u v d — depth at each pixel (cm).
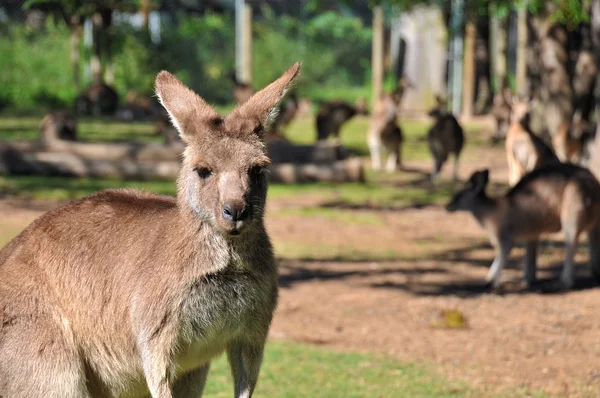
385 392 664
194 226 458
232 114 483
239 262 457
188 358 474
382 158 2188
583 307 901
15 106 3120
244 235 454
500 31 3173
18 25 3281
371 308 912
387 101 1955
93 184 1630
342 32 3662
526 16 2334
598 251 998
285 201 1538
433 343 796
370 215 1451
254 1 3572
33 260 494
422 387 677
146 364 459
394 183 1808
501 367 726
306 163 1823
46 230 502
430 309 907
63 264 489
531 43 2280
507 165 2105
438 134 1841
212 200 451
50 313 484
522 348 776
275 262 482
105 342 487
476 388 674
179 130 476
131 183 1659
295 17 3697
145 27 3178
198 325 460
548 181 971
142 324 459
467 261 1145
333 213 1452
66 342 485
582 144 1841
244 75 2814
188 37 3406
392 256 1167
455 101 3266
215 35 3447
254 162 463
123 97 3319
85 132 2470
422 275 1063
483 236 1312
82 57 3334
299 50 3556
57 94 3247
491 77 3916
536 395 657
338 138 2331
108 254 485
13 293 483
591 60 2005
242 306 463
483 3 1762
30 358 475
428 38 3281
